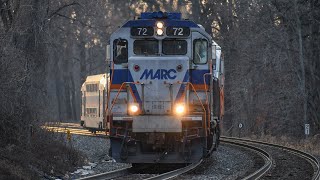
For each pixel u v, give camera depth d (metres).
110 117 54.09
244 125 144.25
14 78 57.34
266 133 137.62
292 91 121.75
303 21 114.44
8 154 51.72
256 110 140.88
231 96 144.25
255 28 129.38
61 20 153.00
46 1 88.06
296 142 107.94
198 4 148.62
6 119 56.50
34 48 78.44
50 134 66.94
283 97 126.25
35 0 78.94
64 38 173.25
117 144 54.59
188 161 53.97
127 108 54.19
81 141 98.31
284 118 125.94
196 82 55.41
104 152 82.69
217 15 149.50
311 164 65.44
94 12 127.38
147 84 54.31
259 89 137.88
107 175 50.81
